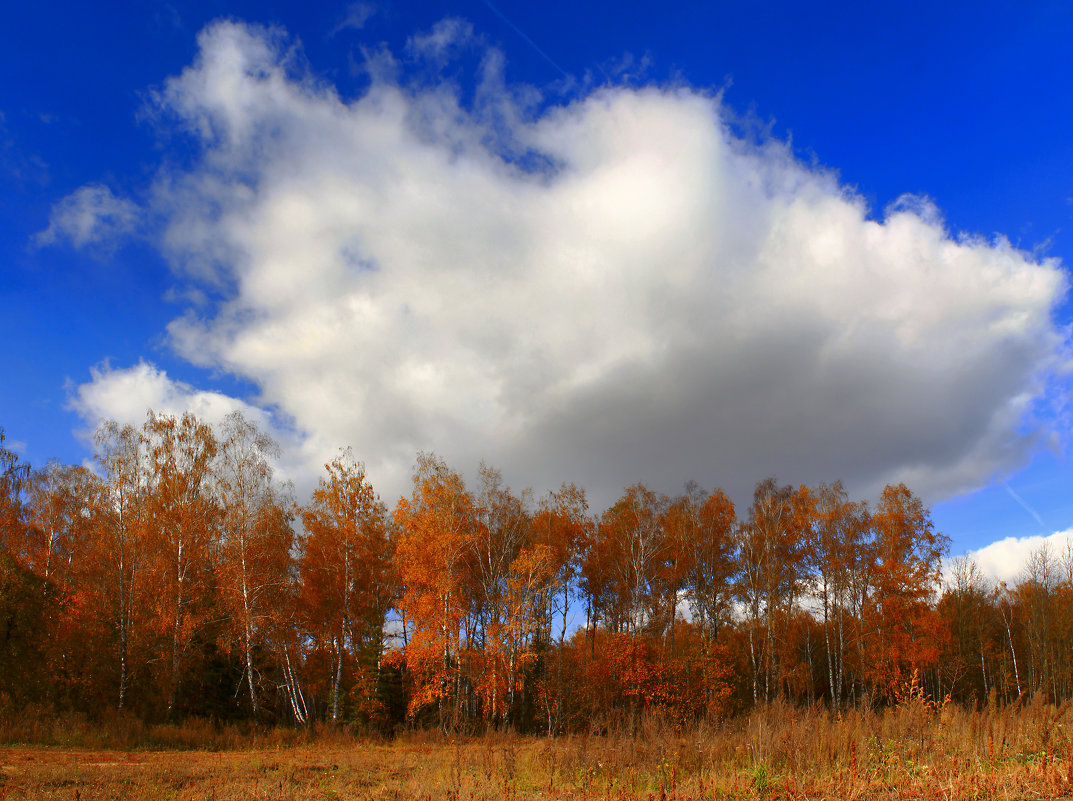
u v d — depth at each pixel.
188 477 34.66
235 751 26.02
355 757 23.23
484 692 35.03
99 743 25.02
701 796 12.69
